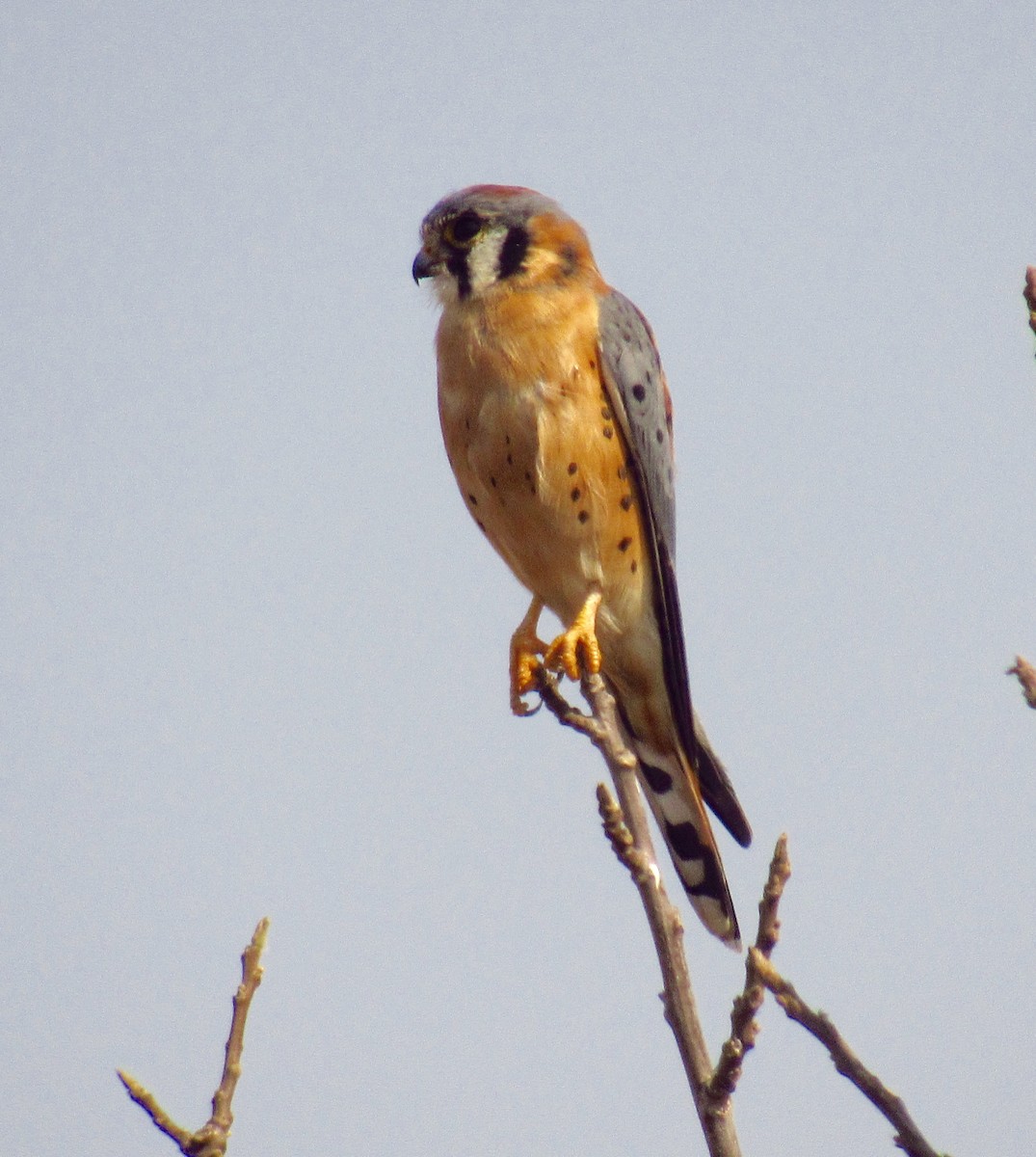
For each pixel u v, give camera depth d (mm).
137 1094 5801
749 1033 6023
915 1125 5719
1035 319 6031
